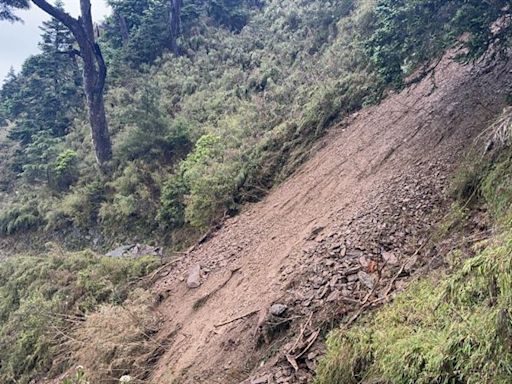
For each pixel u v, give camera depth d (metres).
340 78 10.72
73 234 14.12
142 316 7.48
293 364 3.99
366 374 3.10
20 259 12.05
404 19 5.52
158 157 13.24
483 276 2.48
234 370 4.74
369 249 5.05
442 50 5.70
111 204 13.44
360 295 4.45
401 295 3.86
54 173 16.22
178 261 9.32
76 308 8.98
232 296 6.53
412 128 7.03
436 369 2.40
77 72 21.14
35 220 15.40
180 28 20.03
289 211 8.12
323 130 9.97
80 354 7.38
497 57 6.14
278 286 5.46
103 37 23.39
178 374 5.50
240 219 9.34
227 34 19.73
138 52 19.70
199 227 10.30
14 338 8.98
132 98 16.64
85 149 16.89
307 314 4.62
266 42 17.16
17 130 20.52
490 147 4.66
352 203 6.39
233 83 15.50
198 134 13.22
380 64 6.01
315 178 8.48
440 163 5.66
